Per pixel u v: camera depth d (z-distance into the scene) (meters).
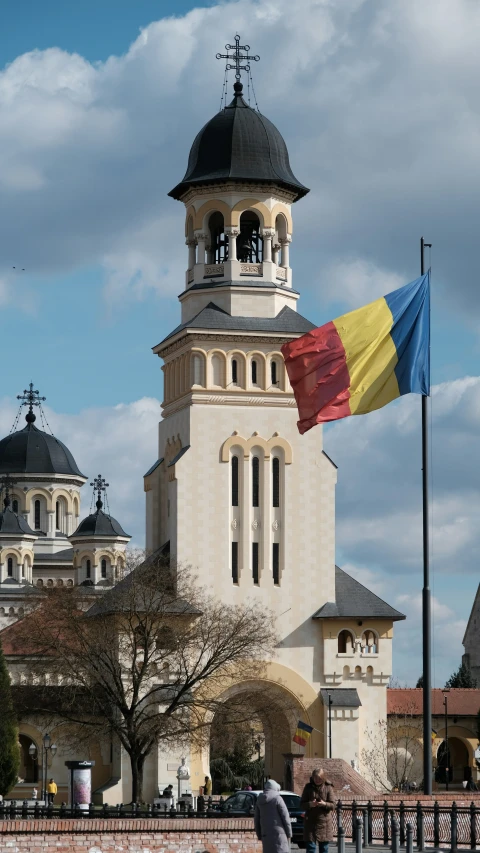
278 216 151.00
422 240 78.06
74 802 97.56
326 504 145.62
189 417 144.50
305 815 62.56
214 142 150.62
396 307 77.12
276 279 150.00
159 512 152.38
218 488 143.88
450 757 187.25
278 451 145.50
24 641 134.00
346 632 144.88
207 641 132.25
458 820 79.00
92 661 130.25
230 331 145.25
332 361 76.69
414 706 182.50
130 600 129.62
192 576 139.38
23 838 62.19
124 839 63.59
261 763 160.12
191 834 64.44
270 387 146.00
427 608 76.75
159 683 135.38
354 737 141.50
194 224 150.62
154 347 153.75
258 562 143.75
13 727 131.12
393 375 76.94
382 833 80.06
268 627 140.50
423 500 76.62
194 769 136.62
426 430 77.12
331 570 144.75
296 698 142.12
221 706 129.88
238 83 154.62
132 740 125.12
